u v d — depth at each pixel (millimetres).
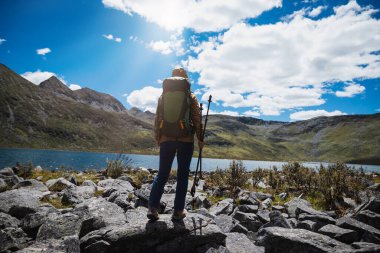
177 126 4754
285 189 12914
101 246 4418
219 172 16578
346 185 10805
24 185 9547
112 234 4566
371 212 6332
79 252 4324
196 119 4969
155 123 5098
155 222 4871
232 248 4867
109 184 11117
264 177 17812
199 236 4742
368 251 4262
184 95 4836
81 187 9484
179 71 5297
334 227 5535
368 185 14414
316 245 4516
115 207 6098
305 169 16516
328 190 9852
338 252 4309
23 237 5004
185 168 4965
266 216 7293
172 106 4777
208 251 4508
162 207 6984
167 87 4898
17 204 6344
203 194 11258
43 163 52188
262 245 5320
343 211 8391
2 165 39219
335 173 11820
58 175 13844
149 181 13484
